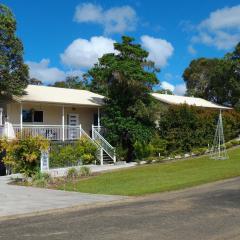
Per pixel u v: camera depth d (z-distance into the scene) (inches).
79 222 478.0
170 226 445.4
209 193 685.3
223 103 2527.1
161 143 1401.3
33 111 1350.9
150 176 932.6
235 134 1796.3
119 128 1380.4
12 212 550.0
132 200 648.4
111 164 1279.5
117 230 431.2
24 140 927.0
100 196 684.7
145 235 407.8
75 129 1344.7
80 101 1403.8
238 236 398.6
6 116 1256.2
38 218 515.8
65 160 1224.8
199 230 424.5
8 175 1050.1
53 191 756.0
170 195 685.9
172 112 1465.3
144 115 1391.5
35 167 937.5
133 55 1439.5
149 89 1417.3
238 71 2406.5
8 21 1135.6
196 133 1478.8
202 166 1096.2
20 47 1170.6
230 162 1156.5
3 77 1163.3
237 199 616.1
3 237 411.2
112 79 1406.3
